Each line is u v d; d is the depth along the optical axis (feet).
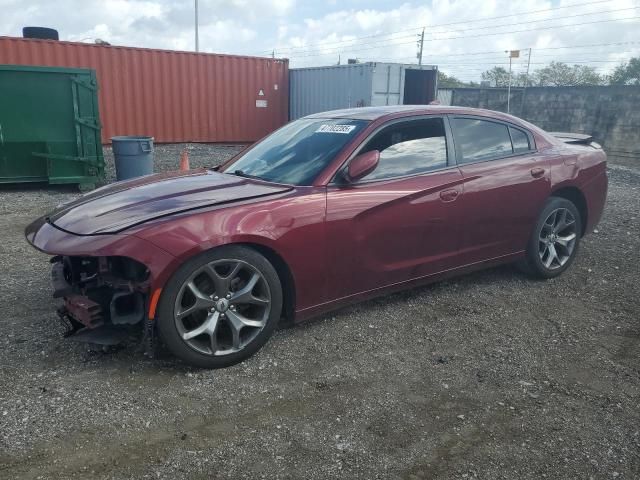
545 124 60.80
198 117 56.75
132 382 10.45
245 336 11.32
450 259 14.19
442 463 8.46
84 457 8.38
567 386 10.77
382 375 11.02
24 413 9.36
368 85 54.24
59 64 48.52
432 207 13.41
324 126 14.02
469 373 11.19
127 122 52.90
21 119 30.19
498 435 9.18
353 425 9.36
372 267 12.78
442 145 14.14
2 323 12.87
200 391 10.25
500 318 13.87
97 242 10.07
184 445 8.73
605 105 54.80
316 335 12.65
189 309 10.53
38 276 16.22
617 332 13.21
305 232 11.58
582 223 17.38
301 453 8.60
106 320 10.73
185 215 10.58
